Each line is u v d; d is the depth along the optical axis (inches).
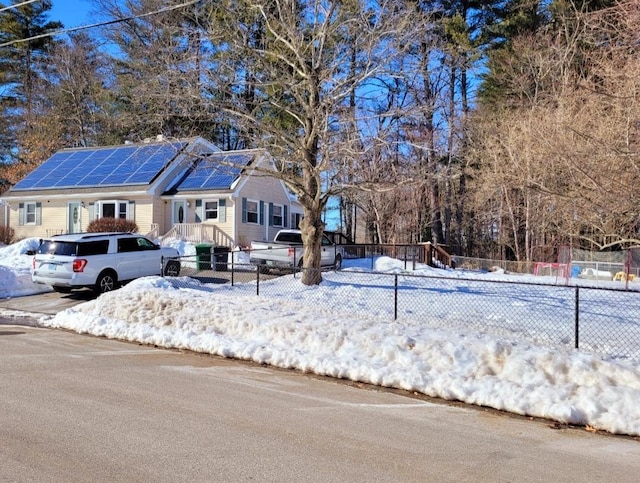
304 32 625.9
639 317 515.2
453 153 728.3
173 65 593.0
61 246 633.6
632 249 952.9
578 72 1027.3
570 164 462.9
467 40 1116.5
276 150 658.2
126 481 167.5
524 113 1013.8
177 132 836.0
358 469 184.7
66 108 1628.9
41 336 436.5
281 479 173.6
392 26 585.3
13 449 191.5
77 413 234.8
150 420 229.1
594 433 240.2
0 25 1786.4
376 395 289.1
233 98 610.2
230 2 603.2
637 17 490.3
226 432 217.8
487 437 227.8
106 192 1141.1
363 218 1713.8
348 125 661.9
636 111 462.0
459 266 1219.2
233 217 1107.9
